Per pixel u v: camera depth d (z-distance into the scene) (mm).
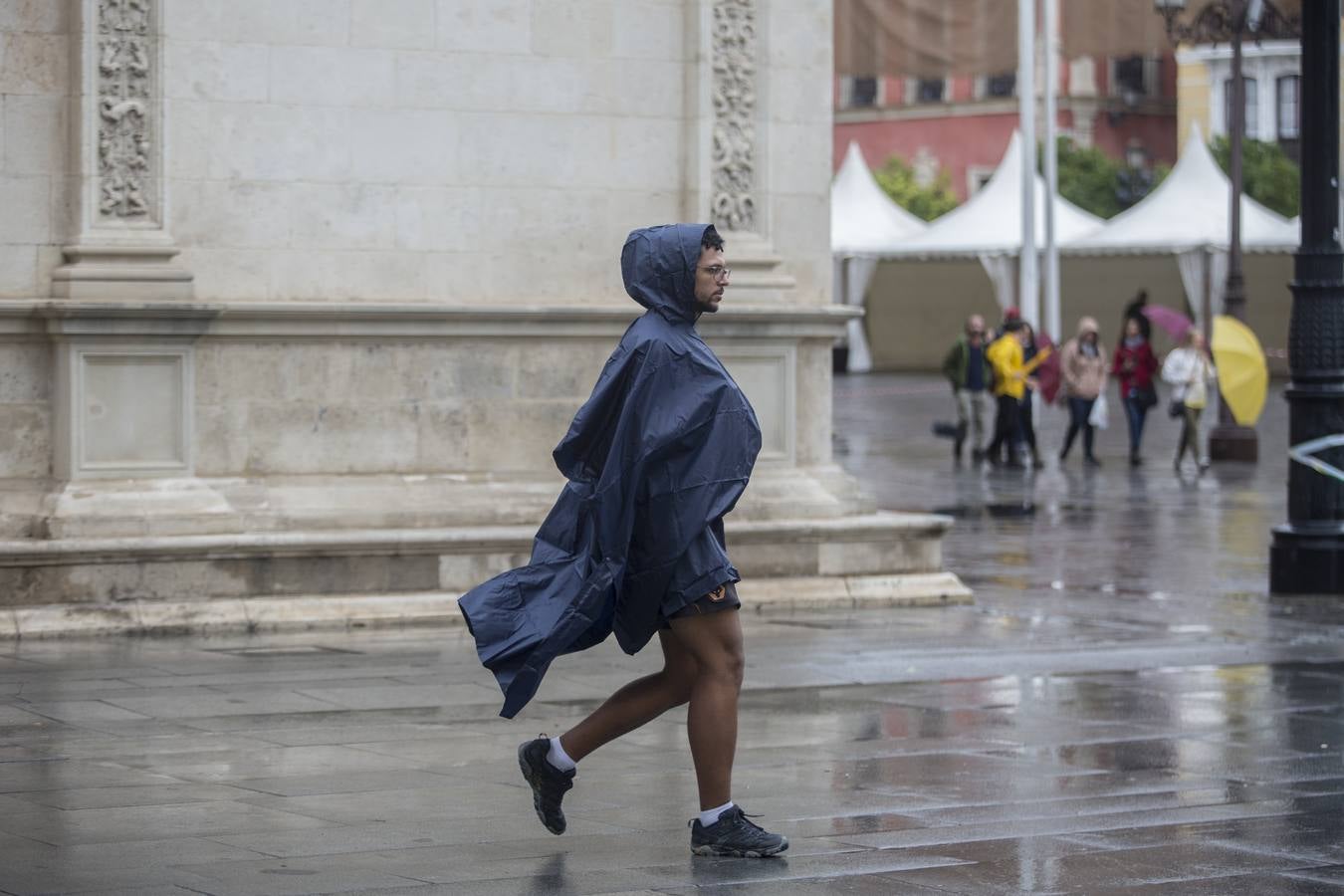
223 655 13438
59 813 8391
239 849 7695
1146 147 80125
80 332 14766
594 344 16578
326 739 10344
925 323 69750
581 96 16594
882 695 12156
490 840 7926
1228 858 7781
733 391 7473
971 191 79312
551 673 12828
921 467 32625
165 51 15211
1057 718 11383
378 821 8281
